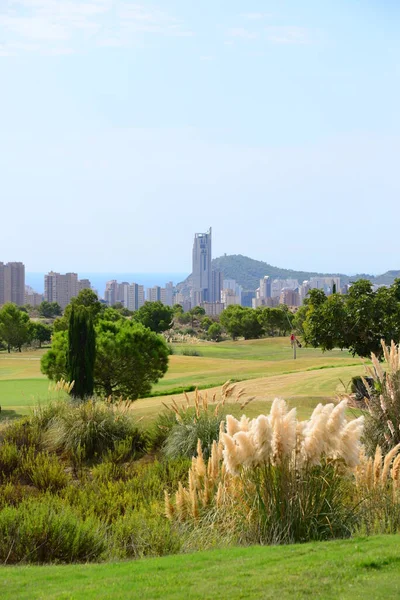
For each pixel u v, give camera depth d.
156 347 31.77
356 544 6.65
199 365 55.56
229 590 5.34
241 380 36.69
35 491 12.13
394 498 7.94
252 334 122.19
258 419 7.55
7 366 59.72
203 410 14.20
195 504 8.55
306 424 8.04
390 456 8.06
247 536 7.60
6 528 8.12
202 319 158.25
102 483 11.82
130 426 15.38
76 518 8.92
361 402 15.81
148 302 120.56
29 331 101.88
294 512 7.49
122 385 31.44
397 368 11.09
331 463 7.82
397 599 5.03
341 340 26.14
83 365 26.38
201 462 9.16
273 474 7.62
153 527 8.41
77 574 6.32
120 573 6.23
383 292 26.52
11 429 15.77
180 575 5.91
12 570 6.65
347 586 5.34
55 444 14.88
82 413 15.27
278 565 6.01
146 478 12.13
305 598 5.10
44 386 38.75
